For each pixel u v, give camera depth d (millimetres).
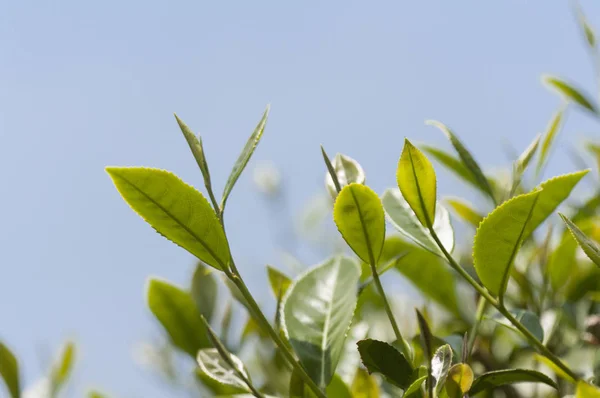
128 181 644
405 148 670
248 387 683
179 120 675
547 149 773
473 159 725
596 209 835
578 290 799
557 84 858
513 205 651
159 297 792
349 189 663
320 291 727
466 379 636
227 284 764
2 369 798
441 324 826
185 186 646
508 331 801
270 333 653
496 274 665
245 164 669
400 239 822
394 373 655
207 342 789
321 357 695
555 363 670
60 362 850
